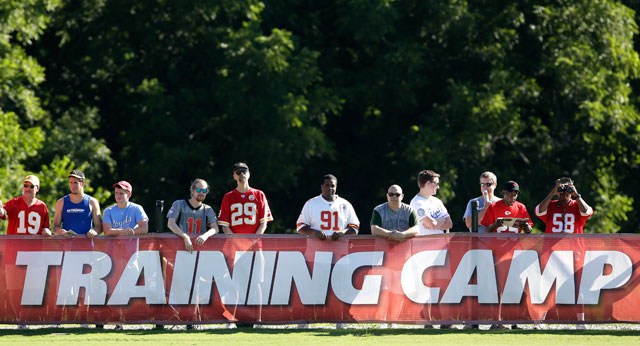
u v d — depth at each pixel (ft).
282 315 139.85
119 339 128.57
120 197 147.33
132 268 140.15
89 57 339.57
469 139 315.37
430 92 342.64
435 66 340.39
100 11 330.34
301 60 305.32
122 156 338.95
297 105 298.56
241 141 314.96
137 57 335.26
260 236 140.67
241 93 304.30
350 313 139.74
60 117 332.39
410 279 140.05
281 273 140.26
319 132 307.37
